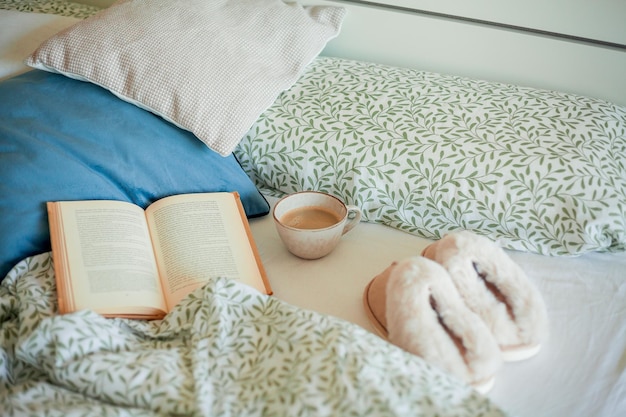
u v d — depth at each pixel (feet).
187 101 3.24
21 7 4.95
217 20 3.64
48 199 2.94
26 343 2.35
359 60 4.50
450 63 4.24
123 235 2.93
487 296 2.57
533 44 3.94
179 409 2.14
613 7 3.65
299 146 3.49
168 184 3.27
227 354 2.40
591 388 2.45
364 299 2.82
